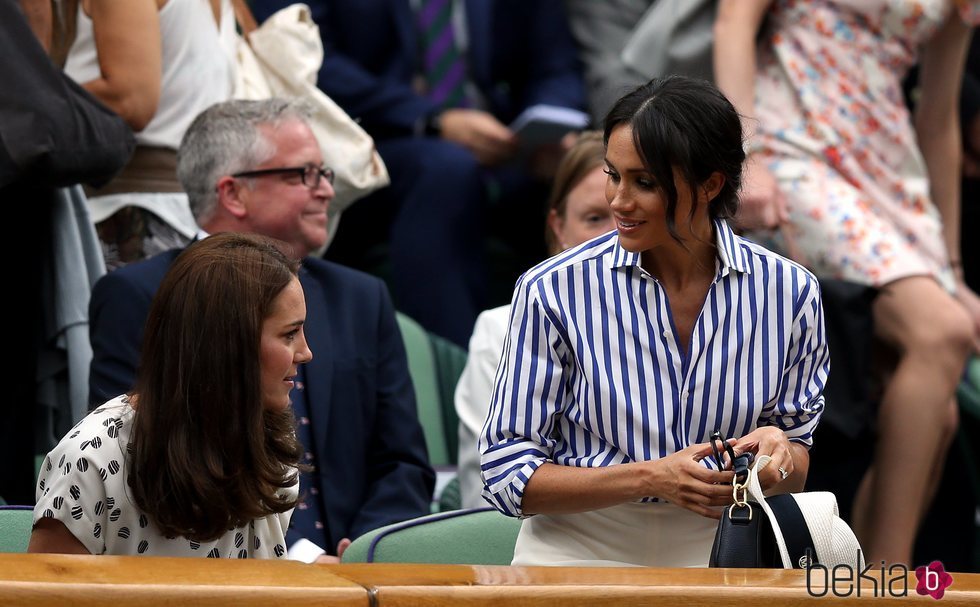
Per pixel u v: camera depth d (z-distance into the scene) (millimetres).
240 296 8859
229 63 16359
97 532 8961
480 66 20594
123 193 15367
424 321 19078
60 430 14570
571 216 14086
